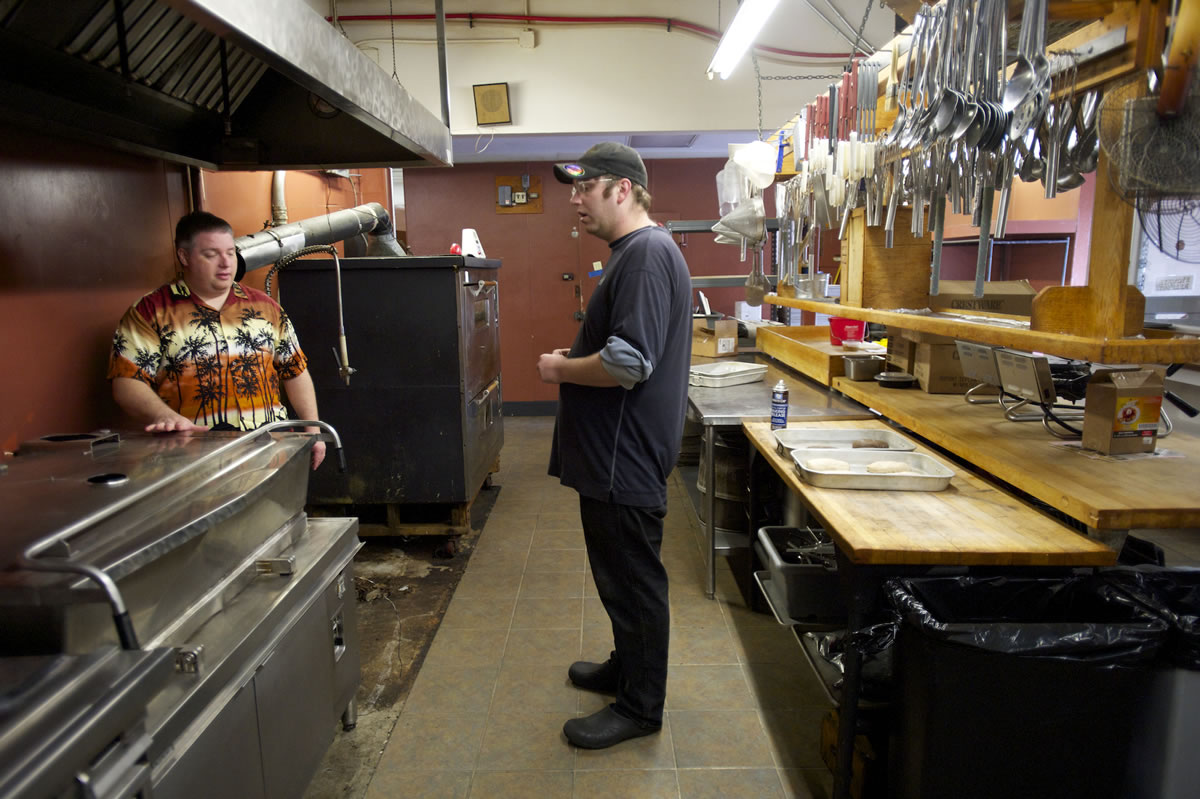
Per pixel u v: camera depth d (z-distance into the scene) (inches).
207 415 80.4
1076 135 66.8
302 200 147.7
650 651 73.8
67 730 28.9
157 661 34.1
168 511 43.9
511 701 84.0
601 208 69.5
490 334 154.3
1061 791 50.5
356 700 84.6
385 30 175.6
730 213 148.8
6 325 71.5
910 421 86.7
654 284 65.2
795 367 139.3
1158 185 48.1
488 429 151.0
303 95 96.1
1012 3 61.1
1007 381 81.6
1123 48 55.7
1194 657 47.2
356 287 123.6
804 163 123.0
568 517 148.0
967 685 49.8
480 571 121.6
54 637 35.0
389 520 131.0
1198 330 58.5
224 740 45.9
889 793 57.1
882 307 103.9
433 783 70.7
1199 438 74.6
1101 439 68.4
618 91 180.1
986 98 61.5
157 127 88.0
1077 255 135.0
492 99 176.9
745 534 116.0
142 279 92.2
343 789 70.0
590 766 72.6
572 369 68.6
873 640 58.0
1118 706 48.9
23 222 73.2
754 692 84.9
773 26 176.2
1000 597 57.3
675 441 70.9
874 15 175.3
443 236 238.7
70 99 71.9
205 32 81.0
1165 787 49.6
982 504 65.9
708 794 68.6
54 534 35.5
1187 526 52.7
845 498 68.0
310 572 58.6
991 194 67.6
